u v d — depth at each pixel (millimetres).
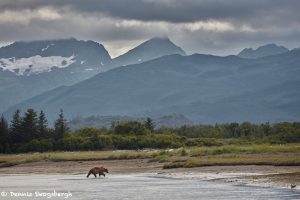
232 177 150000
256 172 160000
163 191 123438
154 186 135625
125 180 156625
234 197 110250
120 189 129500
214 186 132750
